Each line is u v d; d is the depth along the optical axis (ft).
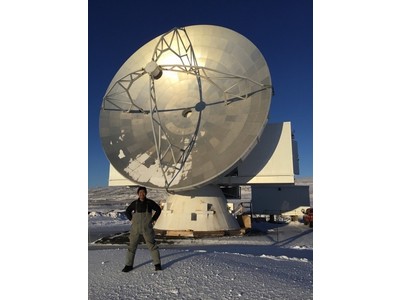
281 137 77.56
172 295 20.08
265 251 49.11
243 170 78.13
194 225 71.56
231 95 68.39
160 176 67.31
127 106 74.23
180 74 72.08
